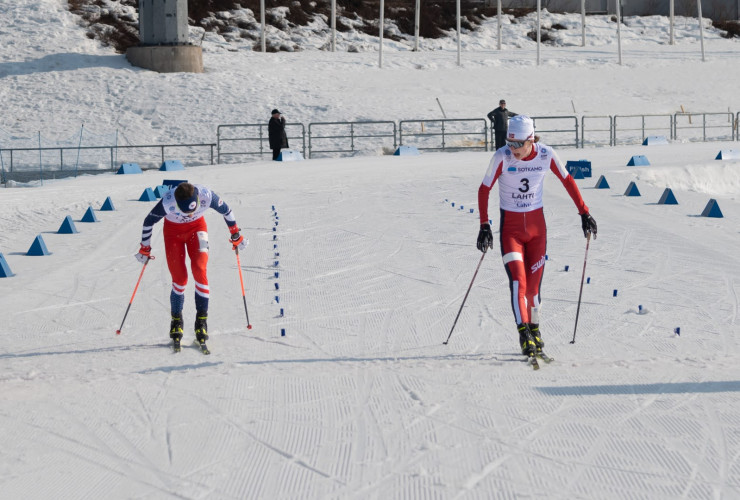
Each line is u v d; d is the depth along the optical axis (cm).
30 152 4138
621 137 4572
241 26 6550
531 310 919
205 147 4269
